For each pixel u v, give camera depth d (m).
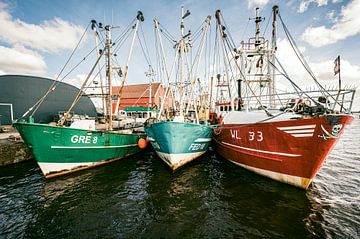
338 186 6.99
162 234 4.61
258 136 7.30
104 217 5.33
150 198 6.38
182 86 10.27
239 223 4.94
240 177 7.96
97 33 10.64
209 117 17.27
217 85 17.14
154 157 12.03
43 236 4.60
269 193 6.43
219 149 11.34
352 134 27.22
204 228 4.79
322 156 5.68
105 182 7.77
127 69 11.19
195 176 8.27
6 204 6.00
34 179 8.11
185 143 8.20
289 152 6.35
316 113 5.85
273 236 4.42
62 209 5.74
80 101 23.94
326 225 4.73
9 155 10.33
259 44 11.60
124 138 11.17
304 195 6.20
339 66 5.56
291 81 7.13
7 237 4.55
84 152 8.87
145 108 23.20
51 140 7.67
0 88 16.88
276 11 10.48
